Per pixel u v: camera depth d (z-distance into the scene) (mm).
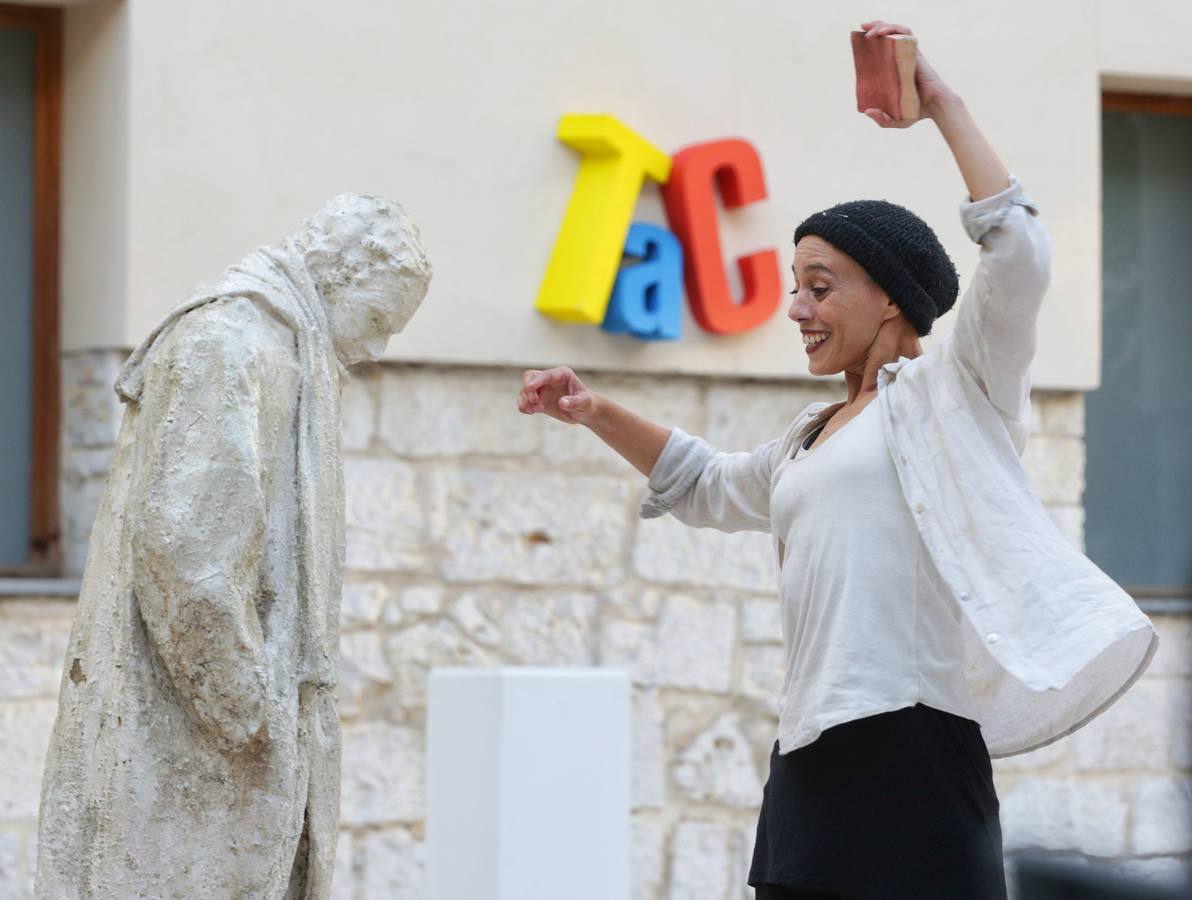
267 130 8578
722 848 9234
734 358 9328
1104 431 10570
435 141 8844
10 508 8812
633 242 9000
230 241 8500
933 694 4344
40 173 8891
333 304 4531
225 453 4137
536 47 9023
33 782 8039
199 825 4184
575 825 6738
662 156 9125
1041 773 9758
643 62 9242
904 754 4301
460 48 8898
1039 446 10039
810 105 9562
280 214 8586
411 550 8789
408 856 8703
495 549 8930
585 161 9062
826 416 4820
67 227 8875
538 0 9031
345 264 4543
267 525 4281
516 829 6680
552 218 9000
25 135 8883
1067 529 10047
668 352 9195
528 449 9016
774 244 9477
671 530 9219
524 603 8961
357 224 4582
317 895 4414
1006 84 10008
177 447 4141
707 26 9367
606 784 6785
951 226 9797
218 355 4199
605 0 9156
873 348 4676
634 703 9125
